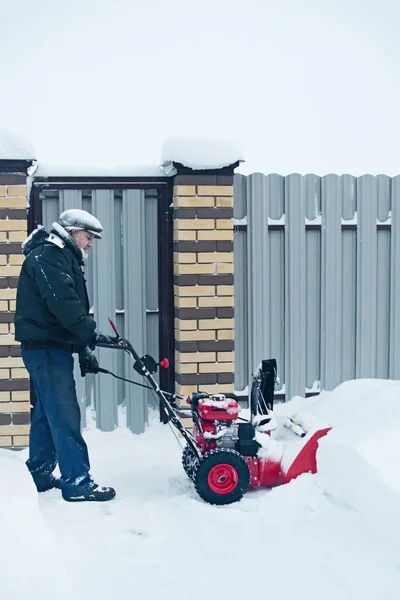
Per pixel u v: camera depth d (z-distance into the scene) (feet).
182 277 19.16
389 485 11.55
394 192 21.18
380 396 16.10
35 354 14.58
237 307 20.74
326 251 20.97
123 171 19.76
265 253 20.67
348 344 21.38
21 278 14.82
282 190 20.72
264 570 10.99
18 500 12.17
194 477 14.56
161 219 20.06
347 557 11.08
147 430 20.16
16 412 18.63
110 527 12.98
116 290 20.20
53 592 9.82
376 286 21.33
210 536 12.47
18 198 18.44
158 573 11.04
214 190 19.12
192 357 19.30
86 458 14.87
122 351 20.17
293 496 13.41
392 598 9.86
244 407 20.88
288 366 20.99
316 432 14.55
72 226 15.21
